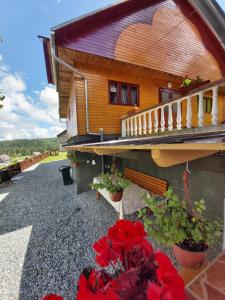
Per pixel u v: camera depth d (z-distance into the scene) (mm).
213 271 1715
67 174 9078
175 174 4012
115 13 6750
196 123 7652
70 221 4652
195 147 1115
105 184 4355
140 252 823
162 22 7832
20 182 10555
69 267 2965
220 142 985
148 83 8023
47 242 3732
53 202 6320
